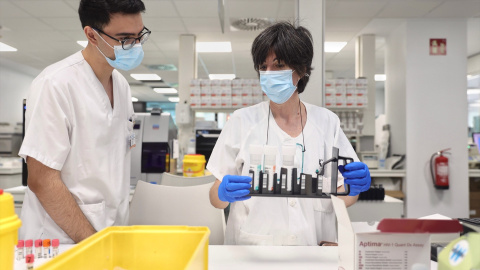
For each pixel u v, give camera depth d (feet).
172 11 13.65
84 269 1.93
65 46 18.83
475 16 13.57
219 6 7.45
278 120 4.26
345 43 18.28
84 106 4.17
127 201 4.85
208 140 13.78
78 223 3.86
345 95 14.07
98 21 3.90
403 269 2.06
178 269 2.24
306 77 4.07
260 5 12.90
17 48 19.29
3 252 1.82
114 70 4.88
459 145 13.58
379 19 14.06
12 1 12.71
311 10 6.43
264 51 3.65
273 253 3.24
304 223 3.96
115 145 4.59
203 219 4.91
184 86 16.80
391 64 15.40
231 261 3.02
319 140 4.13
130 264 2.26
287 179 2.97
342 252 2.30
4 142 18.07
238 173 4.21
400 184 14.05
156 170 9.61
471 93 31.17
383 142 15.57
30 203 4.20
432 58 13.75
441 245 2.48
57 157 3.82
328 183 3.35
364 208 9.17
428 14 13.41
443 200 13.52
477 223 2.36
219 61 22.75
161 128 9.82
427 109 13.64
